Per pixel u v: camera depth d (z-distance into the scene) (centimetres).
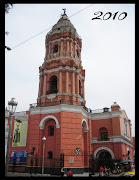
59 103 2716
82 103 2950
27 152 2631
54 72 3058
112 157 2869
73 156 2434
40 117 2753
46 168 2442
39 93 3061
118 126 2989
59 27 3478
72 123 2602
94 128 3198
